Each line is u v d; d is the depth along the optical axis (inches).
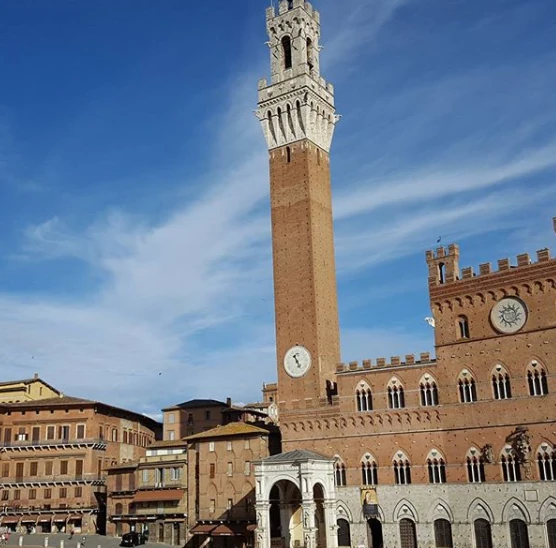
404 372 4082.2
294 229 4712.1
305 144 4808.1
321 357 4436.5
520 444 3595.0
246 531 4367.6
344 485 4143.7
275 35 5103.3
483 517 3663.9
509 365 3732.8
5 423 5807.1
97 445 5718.5
